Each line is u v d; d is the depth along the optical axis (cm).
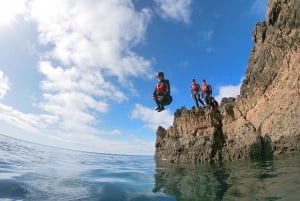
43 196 1002
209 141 1658
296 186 949
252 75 1805
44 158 2120
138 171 1628
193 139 1764
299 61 1497
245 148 1552
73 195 1040
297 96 1463
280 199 857
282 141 1480
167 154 1964
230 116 1778
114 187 1195
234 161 1548
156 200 1014
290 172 1142
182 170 1520
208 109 1842
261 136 1563
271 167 1278
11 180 1171
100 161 2317
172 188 1159
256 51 1844
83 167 1800
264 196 905
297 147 1431
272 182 1034
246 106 1755
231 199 934
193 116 1873
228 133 1720
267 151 1520
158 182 1289
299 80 1471
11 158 1825
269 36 1761
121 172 1595
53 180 1256
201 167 1543
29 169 1483
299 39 1528
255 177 1140
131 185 1241
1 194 983
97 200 997
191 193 1064
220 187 1089
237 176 1211
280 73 1603
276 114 1541
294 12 1566
